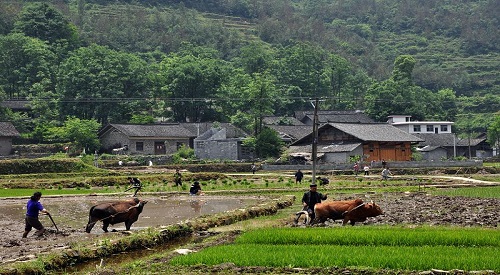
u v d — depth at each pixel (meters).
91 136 134.38
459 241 29.28
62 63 170.12
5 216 49.38
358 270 24.11
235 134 143.62
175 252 29.44
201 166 112.38
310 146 127.88
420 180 88.62
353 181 89.00
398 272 23.75
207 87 167.12
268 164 118.25
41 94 155.88
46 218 46.62
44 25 195.25
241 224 40.44
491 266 23.91
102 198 65.56
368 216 38.12
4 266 25.38
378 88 188.50
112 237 33.12
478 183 82.44
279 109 189.25
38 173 94.25
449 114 195.12
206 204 56.91
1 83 166.75
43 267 26.12
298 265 25.14
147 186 82.19
